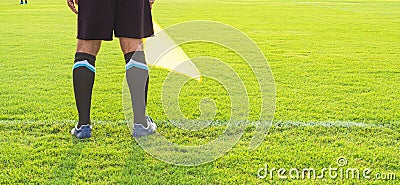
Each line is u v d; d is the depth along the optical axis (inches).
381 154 104.7
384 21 532.1
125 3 110.2
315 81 189.6
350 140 114.5
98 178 90.8
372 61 246.1
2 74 199.2
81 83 111.4
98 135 115.6
